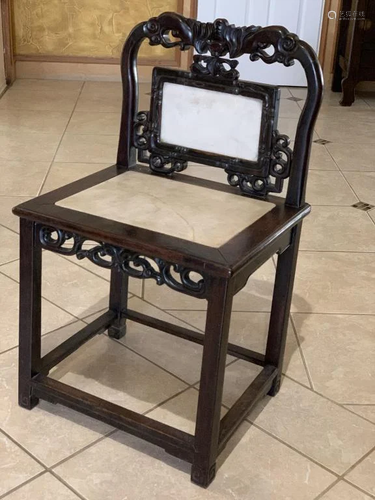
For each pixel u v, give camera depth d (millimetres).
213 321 1331
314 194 3082
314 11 4836
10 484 1435
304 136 1486
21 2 4664
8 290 2148
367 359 1930
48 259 2355
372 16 4359
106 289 2189
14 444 1540
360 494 1463
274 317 1686
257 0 4777
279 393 1764
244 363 1871
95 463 1502
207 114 1575
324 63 5027
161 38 1567
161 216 1456
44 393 1597
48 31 4773
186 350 1918
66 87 4668
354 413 1710
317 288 2289
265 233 1406
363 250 2586
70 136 3666
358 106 4617
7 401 1669
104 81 4895
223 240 1366
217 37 1502
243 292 2229
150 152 1679
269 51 4906
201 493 1438
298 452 1569
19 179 3029
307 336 2016
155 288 2223
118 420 1507
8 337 1913
